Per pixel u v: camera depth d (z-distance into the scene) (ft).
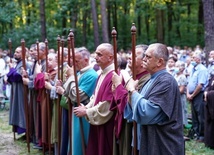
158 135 9.38
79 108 12.60
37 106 18.71
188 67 28.22
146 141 9.58
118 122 11.37
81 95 13.82
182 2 87.10
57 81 15.21
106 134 12.46
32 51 19.10
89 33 89.92
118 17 94.84
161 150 9.34
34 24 65.41
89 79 13.97
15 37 61.82
